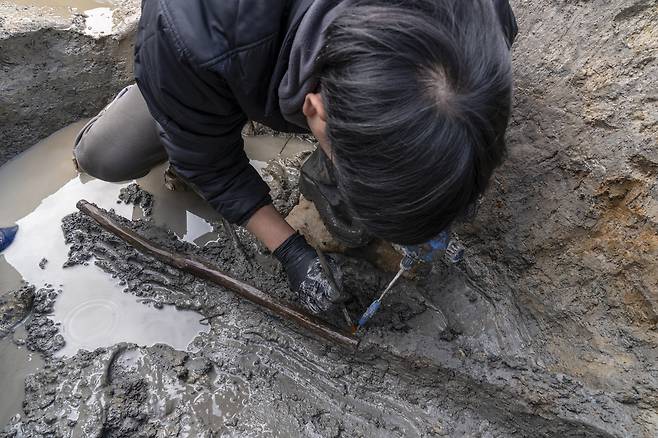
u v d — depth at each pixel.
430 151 0.79
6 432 1.52
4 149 2.21
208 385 1.64
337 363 1.68
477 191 0.90
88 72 2.28
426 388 1.64
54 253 1.94
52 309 1.80
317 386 1.65
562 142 1.64
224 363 1.68
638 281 1.47
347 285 1.76
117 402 1.57
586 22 1.68
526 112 1.73
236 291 1.77
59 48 2.20
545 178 1.67
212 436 1.54
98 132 1.82
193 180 1.40
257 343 1.72
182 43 1.04
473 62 0.78
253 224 1.53
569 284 1.62
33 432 1.51
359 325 1.64
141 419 1.55
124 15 2.32
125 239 1.91
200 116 1.21
